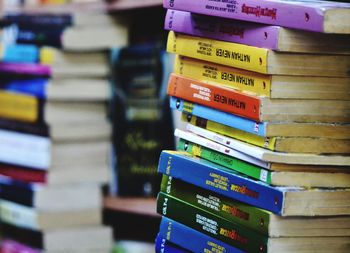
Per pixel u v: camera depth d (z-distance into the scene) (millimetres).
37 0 3115
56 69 2816
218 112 1516
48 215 2879
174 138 2691
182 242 1562
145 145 2754
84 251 2900
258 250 1399
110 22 2785
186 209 1556
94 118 2895
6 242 3064
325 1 1456
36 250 2926
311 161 1390
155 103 2707
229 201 1466
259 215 1396
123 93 2775
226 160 1495
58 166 2871
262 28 1396
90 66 2836
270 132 1396
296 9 1332
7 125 2965
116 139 2814
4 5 3262
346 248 1429
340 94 1420
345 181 1415
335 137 1423
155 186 2779
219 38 1496
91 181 2895
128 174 2809
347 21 1298
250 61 1422
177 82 1612
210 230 1502
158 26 2889
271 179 1389
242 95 1442
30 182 2910
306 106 1409
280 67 1385
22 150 2920
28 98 2889
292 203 1360
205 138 1555
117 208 2816
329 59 1403
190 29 1562
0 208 3027
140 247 2881
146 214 2844
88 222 2902
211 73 1537
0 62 2980
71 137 2865
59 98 2828
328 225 1408
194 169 1528
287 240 1390
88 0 2844
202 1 1495
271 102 1398
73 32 2785
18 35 2928
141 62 2715
